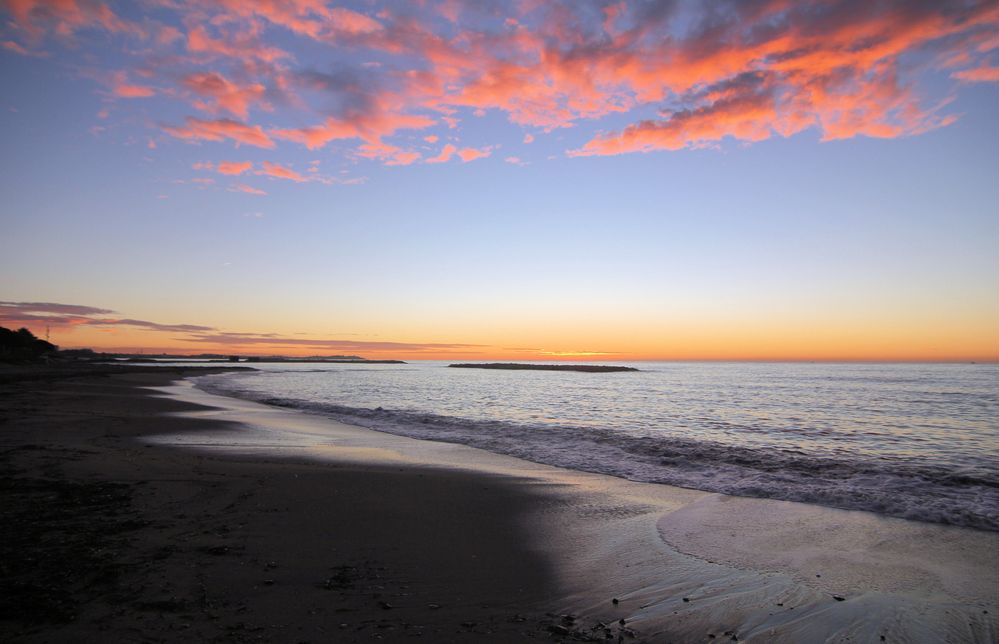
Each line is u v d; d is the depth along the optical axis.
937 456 14.03
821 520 8.29
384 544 6.50
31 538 5.91
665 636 4.50
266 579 5.17
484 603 5.00
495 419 23.31
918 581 5.89
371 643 4.02
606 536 7.33
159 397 30.95
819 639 4.56
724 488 10.42
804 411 27.47
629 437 17.02
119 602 4.46
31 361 70.88
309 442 15.60
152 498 7.88
